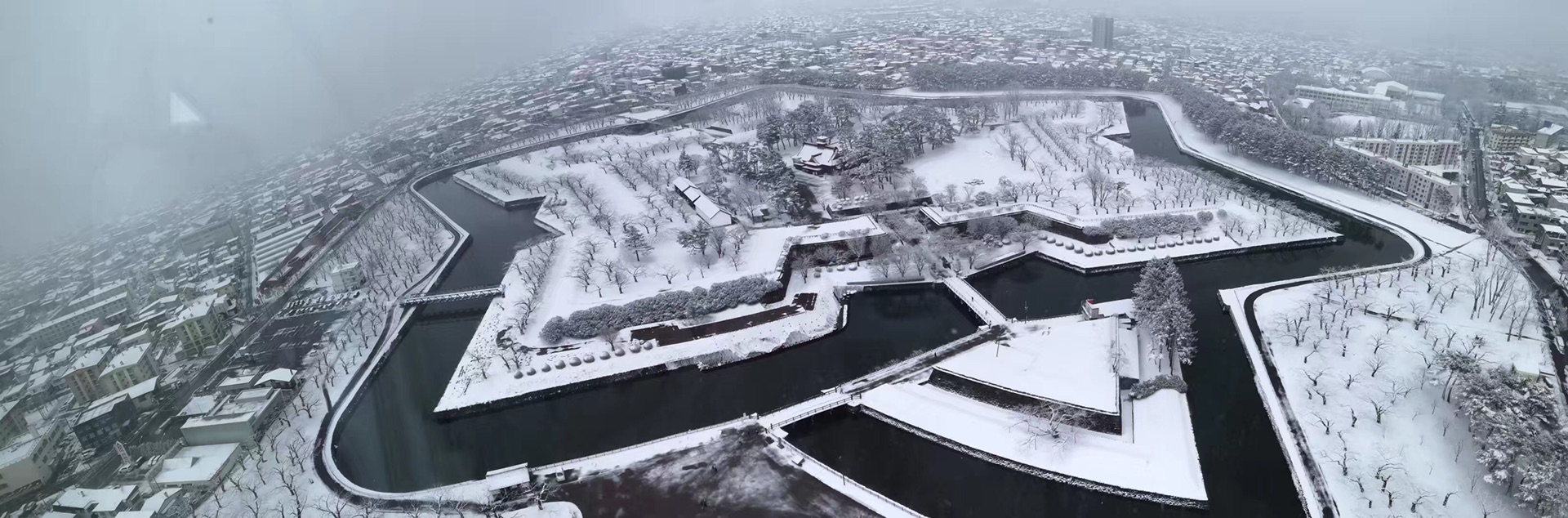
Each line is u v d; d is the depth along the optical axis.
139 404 179.50
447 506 142.12
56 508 145.50
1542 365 157.25
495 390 181.25
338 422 172.38
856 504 136.38
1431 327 174.75
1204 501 131.88
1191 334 172.38
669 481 145.12
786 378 181.88
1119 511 134.38
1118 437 148.00
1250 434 149.75
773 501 138.50
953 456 150.12
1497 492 125.56
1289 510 131.25
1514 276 192.88
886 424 161.12
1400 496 127.38
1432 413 145.38
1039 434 149.38
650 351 192.88
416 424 174.88
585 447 162.38
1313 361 166.50
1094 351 175.12
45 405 184.12
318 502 145.75
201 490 151.25
